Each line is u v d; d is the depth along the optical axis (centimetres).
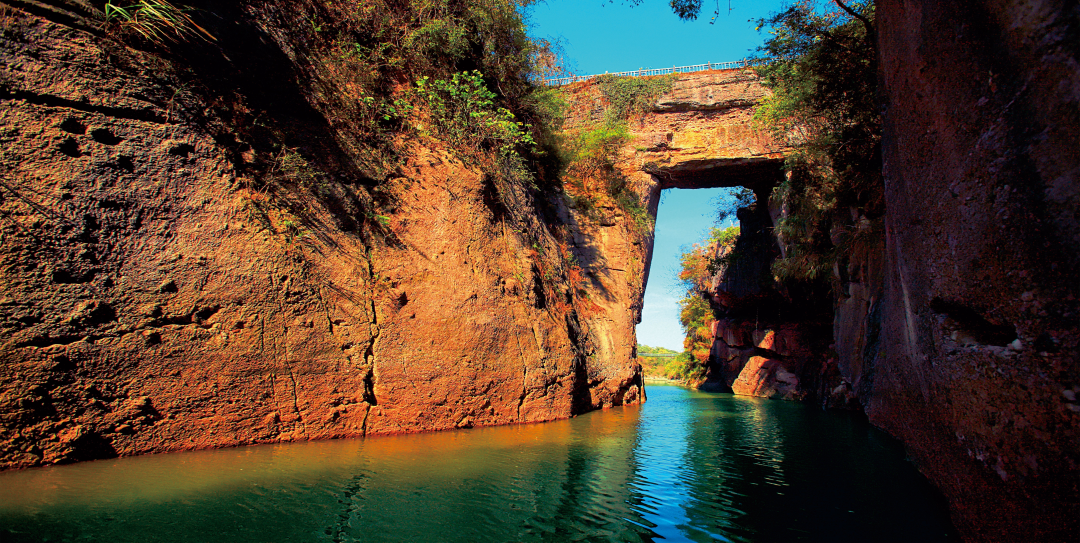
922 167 512
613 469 702
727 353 3378
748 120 2180
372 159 938
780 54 1513
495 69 1392
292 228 761
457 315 939
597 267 1877
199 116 695
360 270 833
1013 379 351
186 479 519
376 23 1068
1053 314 312
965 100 410
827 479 696
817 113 1534
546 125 1655
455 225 1002
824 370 2123
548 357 1127
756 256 2978
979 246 389
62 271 550
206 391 641
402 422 831
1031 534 332
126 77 629
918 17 504
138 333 595
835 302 1984
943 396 482
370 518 458
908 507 563
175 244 636
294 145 819
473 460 689
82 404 553
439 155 1041
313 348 741
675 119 2253
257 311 691
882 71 692
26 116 550
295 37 902
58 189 558
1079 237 291
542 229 1473
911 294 581
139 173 621
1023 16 330
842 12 1379
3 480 478
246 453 634
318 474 570
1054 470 310
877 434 1123
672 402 1989
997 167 363
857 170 1479
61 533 379
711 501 579
